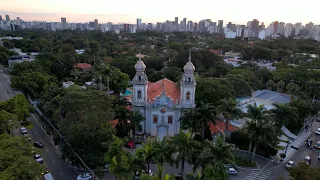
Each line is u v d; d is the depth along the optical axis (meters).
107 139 58.16
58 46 196.25
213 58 151.88
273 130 59.94
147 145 50.34
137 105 75.31
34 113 99.38
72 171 61.53
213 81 89.56
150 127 76.44
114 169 45.62
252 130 60.62
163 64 167.75
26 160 47.09
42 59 151.75
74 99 61.81
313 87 106.62
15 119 68.94
